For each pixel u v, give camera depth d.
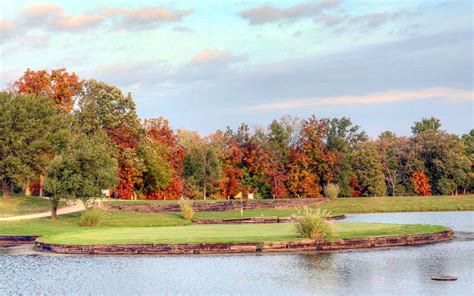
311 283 21.83
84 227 47.50
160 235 36.53
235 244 31.08
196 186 92.62
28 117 66.25
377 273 23.73
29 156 65.12
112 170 52.25
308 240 31.47
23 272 25.62
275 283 21.95
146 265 27.08
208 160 92.44
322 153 98.88
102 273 25.08
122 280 23.36
